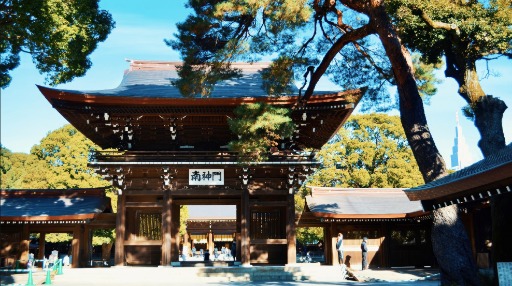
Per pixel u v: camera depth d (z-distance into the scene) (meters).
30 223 28.89
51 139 48.22
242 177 26.78
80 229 29.12
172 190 26.94
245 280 24.30
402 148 51.66
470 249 15.17
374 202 32.81
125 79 32.16
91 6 20.00
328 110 26.19
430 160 16.16
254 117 18.23
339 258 28.97
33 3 16.94
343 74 21.75
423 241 31.41
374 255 31.05
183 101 25.31
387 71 20.84
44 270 27.22
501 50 18.44
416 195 13.23
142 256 28.09
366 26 17.38
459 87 19.12
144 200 27.50
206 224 54.94
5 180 61.97
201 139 28.31
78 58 19.56
